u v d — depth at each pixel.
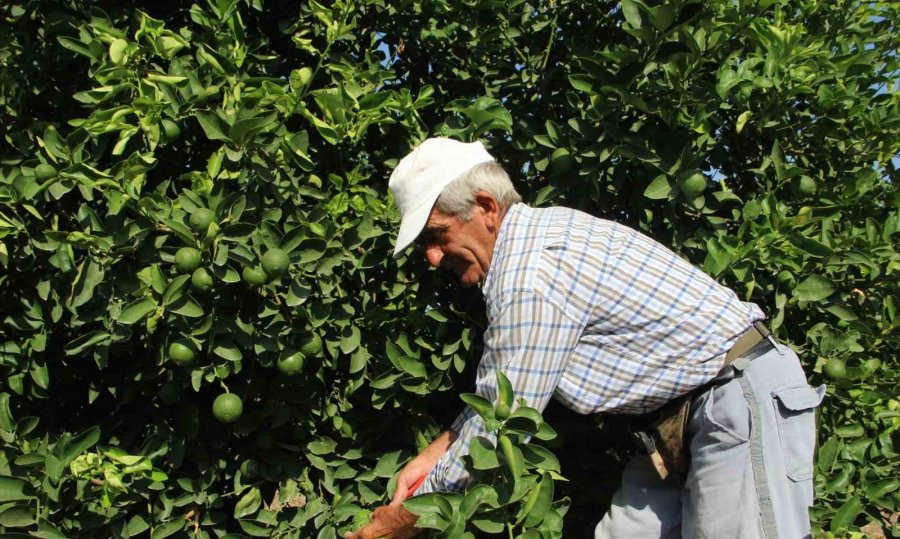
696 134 2.41
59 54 2.55
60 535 2.14
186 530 2.48
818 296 2.47
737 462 2.03
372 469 2.63
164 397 2.38
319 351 2.38
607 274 1.99
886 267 2.64
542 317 1.90
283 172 2.42
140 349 2.54
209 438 2.54
